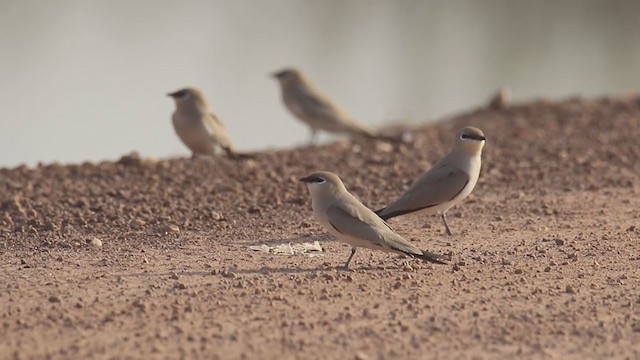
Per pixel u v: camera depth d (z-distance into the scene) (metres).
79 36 36.03
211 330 9.84
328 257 12.77
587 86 35.41
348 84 33.59
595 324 10.16
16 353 9.20
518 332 9.91
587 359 9.30
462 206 15.51
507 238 13.65
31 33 35.88
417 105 33.38
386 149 21.03
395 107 32.34
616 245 13.20
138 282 11.48
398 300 10.83
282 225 14.35
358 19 39.88
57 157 25.77
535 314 10.41
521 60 37.31
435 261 11.86
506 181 17.23
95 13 39.00
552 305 10.71
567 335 9.86
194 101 18.58
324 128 22.58
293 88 22.73
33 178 17.22
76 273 11.90
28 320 10.13
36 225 14.11
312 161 19.23
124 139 27.14
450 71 35.69
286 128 29.12
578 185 16.92
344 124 22.44
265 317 10.22
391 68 35.12
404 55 36.41
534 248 13.10
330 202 12.06
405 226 14.40
